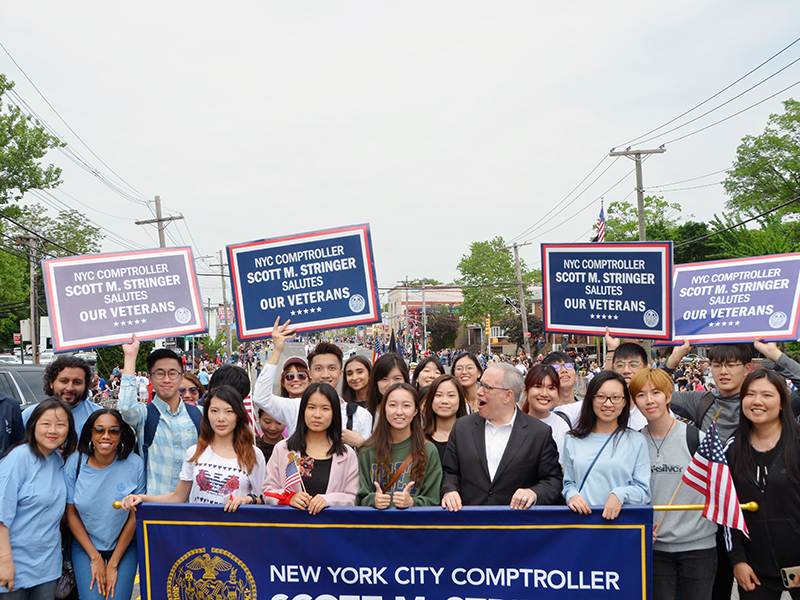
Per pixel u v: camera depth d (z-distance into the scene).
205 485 4.19
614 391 3.91
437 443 4.74
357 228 5.45
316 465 4.13
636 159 24.88
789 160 44.91
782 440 3.85
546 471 4.11
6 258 39.38
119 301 5.04
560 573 3.83
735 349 4.84
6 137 24.48
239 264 5.43
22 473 4.02
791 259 5.45
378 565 3.92
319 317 5.40
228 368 5.86
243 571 4.02
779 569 3.82
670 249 5.69
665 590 4.01
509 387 4.12
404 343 67.31
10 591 3.95
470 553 3.88
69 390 4.85
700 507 3.82
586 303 6.03
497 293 56.75
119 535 4.36
